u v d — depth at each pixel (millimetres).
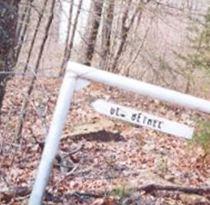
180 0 9008
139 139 10469
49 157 4590
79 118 10977
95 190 6957
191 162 9539
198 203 7293
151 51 9734
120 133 10531
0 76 5918
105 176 7941
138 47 9672
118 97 12375
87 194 6738
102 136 10359
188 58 10797
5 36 5766
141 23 10219
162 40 10312
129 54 10938
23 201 6297
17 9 5828
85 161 8695
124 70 10711
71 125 10633
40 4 8258
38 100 8625
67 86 4605
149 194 7211
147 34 10172
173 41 10578
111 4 7680
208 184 8609
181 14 8383
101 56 9992
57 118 4598
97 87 12430
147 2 7973
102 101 4754
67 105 4605
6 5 5699
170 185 7684
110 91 12578
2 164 7387
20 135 8430
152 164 9172
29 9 7102
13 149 7973
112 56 10922
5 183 6789
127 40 10180
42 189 4578
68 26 10211
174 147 10258
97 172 8047
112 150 9758
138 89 4578
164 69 9219
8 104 8977
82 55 10297
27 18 7105
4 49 5812
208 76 10906
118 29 10234
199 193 7590
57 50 11633
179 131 4711
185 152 9930
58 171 7316
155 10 7953
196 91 10906
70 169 7656
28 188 6504
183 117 11664
